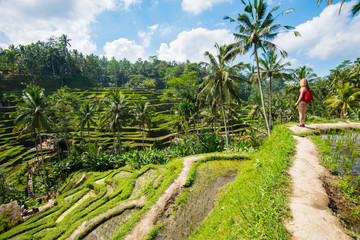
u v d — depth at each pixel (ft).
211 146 67.62
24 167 99.91
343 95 71.87
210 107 88.74
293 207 11.25
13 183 75.15
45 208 53.26
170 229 24.14
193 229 23.30
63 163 100.22
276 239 9.35
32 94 73.05
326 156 16.69
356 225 9.43
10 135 136.36
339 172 14.34
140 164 72.59
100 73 340.39
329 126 25.05
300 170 15.33
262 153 27.63
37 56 230.68
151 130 146.92
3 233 40.45
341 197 11.76
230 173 36.73
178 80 162.81
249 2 51.47
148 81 274.77
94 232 28.96
